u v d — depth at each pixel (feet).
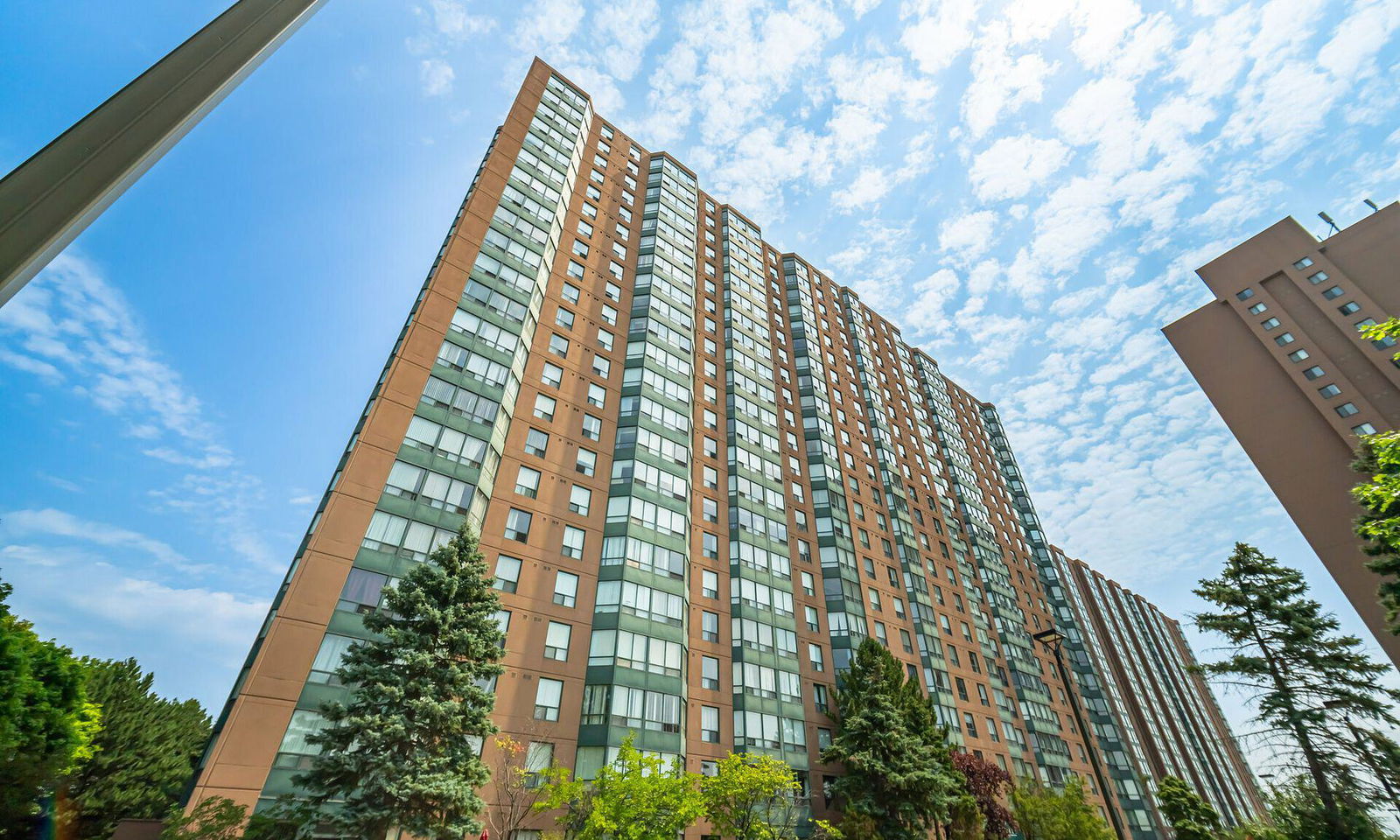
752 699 121.39
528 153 148.66
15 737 71.46
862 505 184.96
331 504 85.15
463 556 75.00
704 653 122.62
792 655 134.62
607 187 173.17
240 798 65.87
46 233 8.33
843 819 105.81
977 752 160.15
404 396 99.19
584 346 137.59
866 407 217.56
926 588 184.44
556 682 97.71
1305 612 104.32
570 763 92.53
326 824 64.08
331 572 81.20
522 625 98.84
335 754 61.31
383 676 64.64
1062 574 351.05
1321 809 91.91
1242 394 227.61
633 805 73.20
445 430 101.09
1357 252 221.87
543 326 132.26
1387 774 89.15
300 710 72.79
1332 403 206.18
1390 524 70.23
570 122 167.73
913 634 168.25
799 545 157.69
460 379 107.34
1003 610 216.95
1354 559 187.52
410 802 60.75
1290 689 99.60
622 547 114.11
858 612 154.71
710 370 168.14
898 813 106.73
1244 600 107.86
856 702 119.14
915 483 218.18
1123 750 231.71
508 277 125.59
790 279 226.38
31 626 76.74
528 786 83.97
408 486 92.89
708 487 146.30
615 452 128.06
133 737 132.87
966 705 168.45
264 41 12.16
